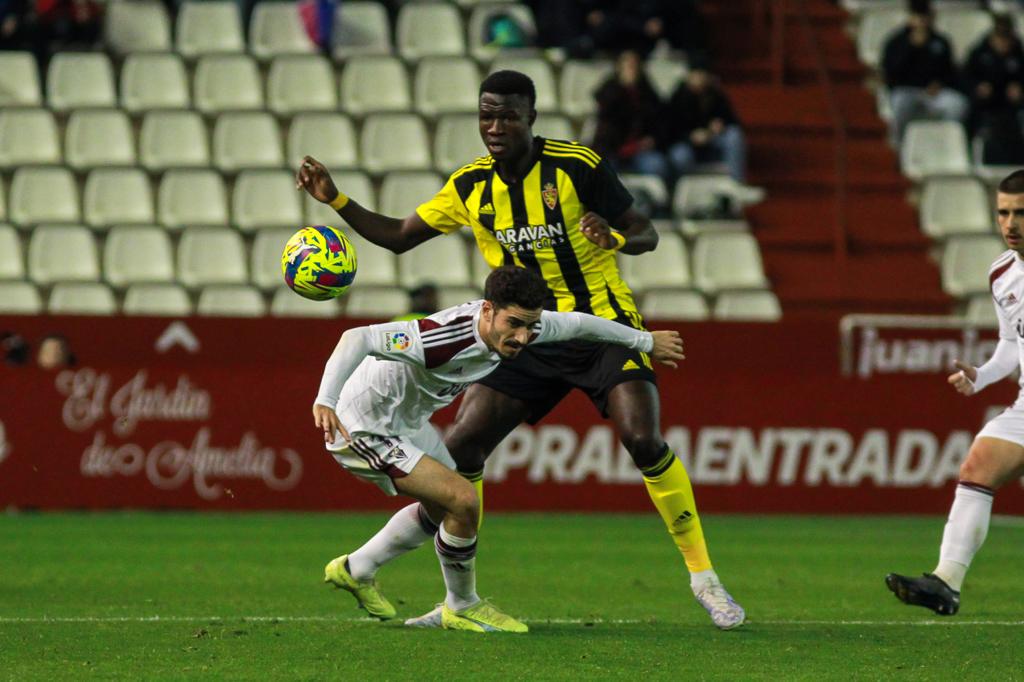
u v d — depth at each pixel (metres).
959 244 63.31
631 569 32.84
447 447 23.98
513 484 45.69
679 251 61.25
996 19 68.69
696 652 20.48
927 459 47.06
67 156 62.09
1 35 64.44
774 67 70.94
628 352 23.77
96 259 57.72
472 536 21.55
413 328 20.67
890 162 67.94
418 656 19.81
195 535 38.78
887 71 68.25
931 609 23.88
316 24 66.50
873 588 29.97
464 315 20.83
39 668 18.81
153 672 18.53
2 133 61.91
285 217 60.41
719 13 72.94
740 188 63.25
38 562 32.66
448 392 21.50
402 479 21.17
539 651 20.36
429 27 69.81
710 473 46.44
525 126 23.17
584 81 67.25
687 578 31.36
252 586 28.95
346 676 18.30
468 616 22.34
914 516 46.88
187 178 60.53
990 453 24.00
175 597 27.12
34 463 44.25
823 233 64.38
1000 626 23.70
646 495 45.91
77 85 64.25
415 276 59.09
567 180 23.58
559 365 23.89
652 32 68.06
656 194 61.72
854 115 70.25
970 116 68.19
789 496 46.59
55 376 44.41
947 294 62.59
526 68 67.06
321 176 23.73
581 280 24.11
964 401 47.19
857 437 46.78
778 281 62.56
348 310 55.72
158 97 64.69
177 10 70.12
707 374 46.56
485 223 24.09
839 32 74.25
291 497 45.12
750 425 46.50
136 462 44.59
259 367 48.47
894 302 61.94
